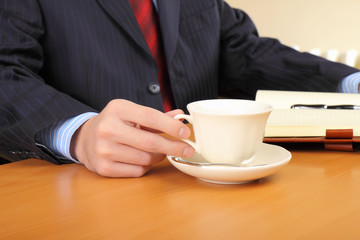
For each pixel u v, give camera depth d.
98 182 0.64
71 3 1.16
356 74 1.21
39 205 0.54
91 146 0.67
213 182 0.62
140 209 0.52
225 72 1.57
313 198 0.54
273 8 3.28
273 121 0.80
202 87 1.39
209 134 0.58
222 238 0.43
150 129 0.69
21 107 0.80
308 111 0.82
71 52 1.16
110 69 1.17
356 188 0.58
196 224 0.47
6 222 0.49
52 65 1.18
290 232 0.44
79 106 0.80
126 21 1.17
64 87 1.19
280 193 0.56
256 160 0.65
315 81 1.32
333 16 3.04
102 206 0.53
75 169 0.72
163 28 1.24
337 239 0.42
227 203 0.53
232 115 0.55
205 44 1.42
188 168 0.59
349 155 0.77
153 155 0.65
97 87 1.17
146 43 1.19
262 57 1.51
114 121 0.63
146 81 1.21
